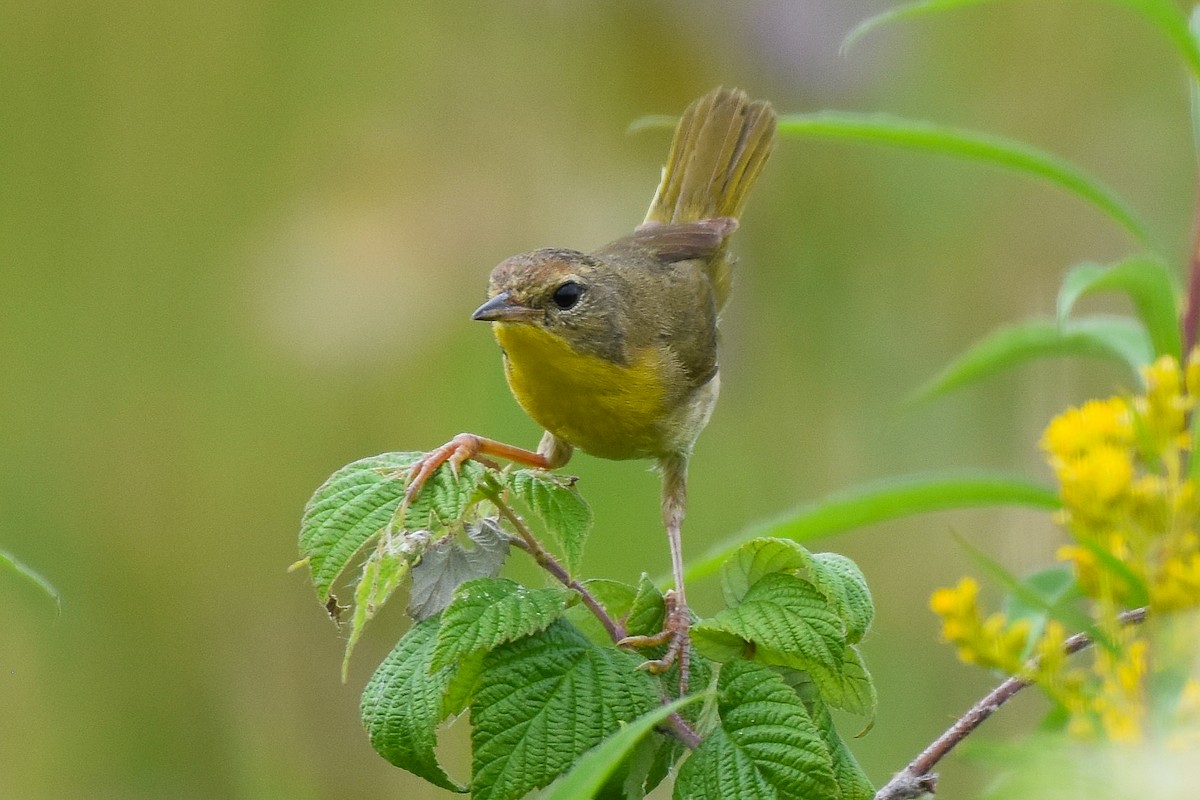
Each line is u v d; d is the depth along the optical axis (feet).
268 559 38.65
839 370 40.34
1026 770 14.01
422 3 41.70
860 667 16.58
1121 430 17.97
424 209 38.37
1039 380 39.29
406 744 15.57
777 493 38.78
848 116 21.98
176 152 41.60
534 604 15.75
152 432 39.47
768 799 14.89
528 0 41.09
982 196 40.68
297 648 37.96
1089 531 17.31
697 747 15.62
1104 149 41.09
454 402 37.68
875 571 38.42
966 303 40.52
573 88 40.63
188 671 38.06
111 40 41.63
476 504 17.26
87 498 39.22
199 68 42.01
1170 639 15.72
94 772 37.09
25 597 38.11
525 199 38.81
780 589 16.19
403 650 16.21
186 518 39.09
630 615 17.02
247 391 39.37
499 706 15.40
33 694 37.37
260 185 41.50
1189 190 40.22
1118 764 13.97
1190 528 17.17
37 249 41.01
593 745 15.31
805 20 39.83
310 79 41.81
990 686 35.60
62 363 40.27
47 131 41.29
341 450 38.42
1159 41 41.11
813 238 41.14
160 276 40.88
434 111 40.34
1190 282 23.20
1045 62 41.60
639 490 37.70
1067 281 22.06
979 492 20.65
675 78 40.11
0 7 41.50
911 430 39.55
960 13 41.88
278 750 36.99
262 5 41.78
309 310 37.86
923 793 16.33
